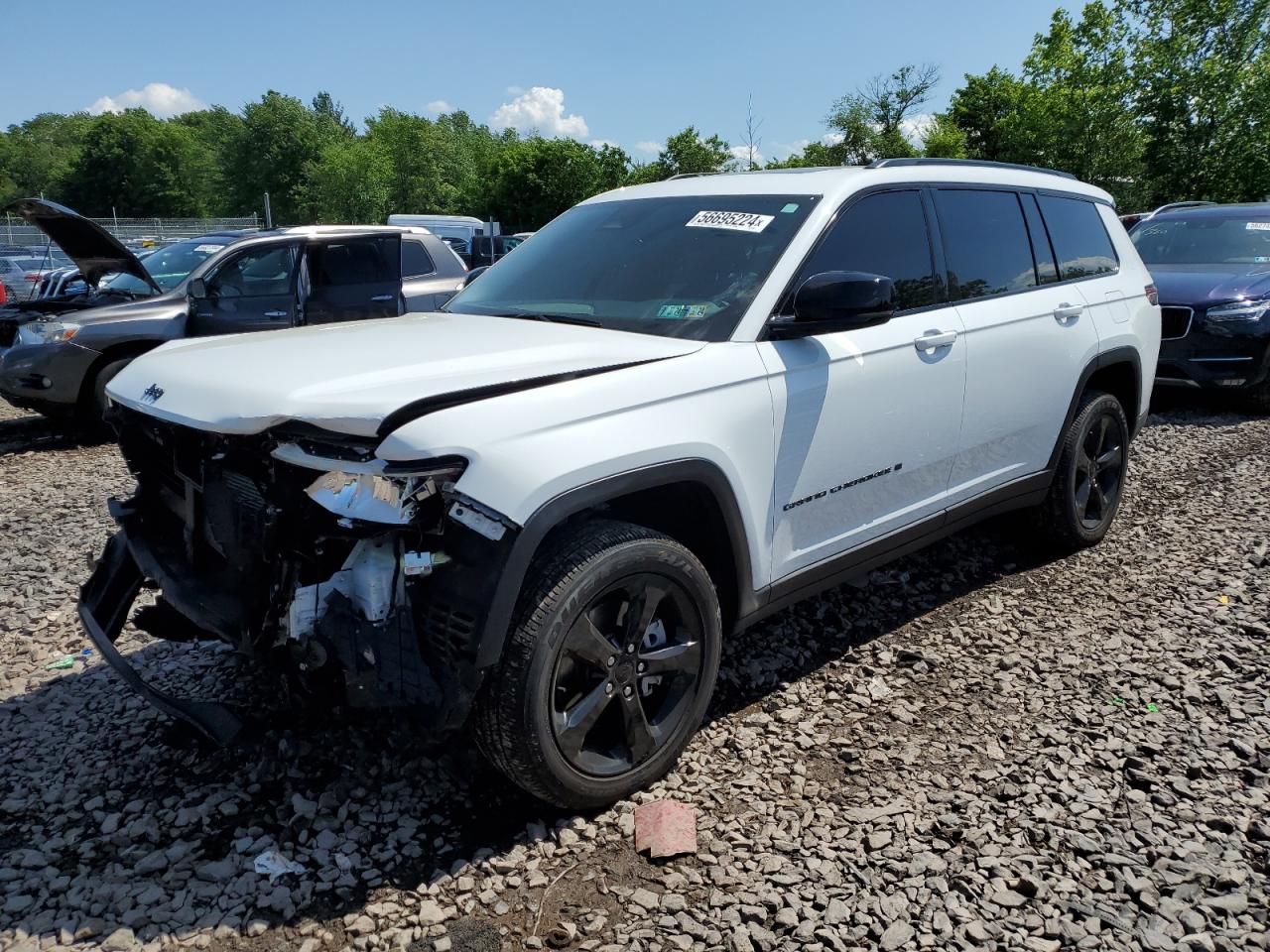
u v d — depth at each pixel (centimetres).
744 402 304
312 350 295
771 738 328
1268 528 544
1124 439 515
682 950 230
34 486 705
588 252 387
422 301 1020
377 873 258
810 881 255
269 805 288
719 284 334
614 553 268
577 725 269
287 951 230
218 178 7956
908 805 288
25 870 259
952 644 403
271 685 356
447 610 246
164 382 292
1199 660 383
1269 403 880
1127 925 238
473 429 244
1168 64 2667
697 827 278
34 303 877
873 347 351
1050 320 443
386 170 6412
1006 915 242
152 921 240
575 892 252
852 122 3319
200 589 290
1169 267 973
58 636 416
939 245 398
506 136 11075
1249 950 228
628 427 272
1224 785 296
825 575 352
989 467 425
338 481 243
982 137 4097
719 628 305
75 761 314
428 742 262
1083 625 420
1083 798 290
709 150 4412
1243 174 2619
